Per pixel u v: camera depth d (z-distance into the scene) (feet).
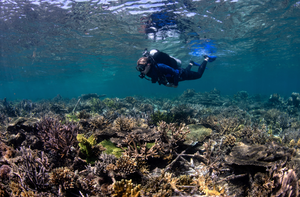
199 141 13.96
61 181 8.53
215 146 13.09
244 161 9.55
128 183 7.59
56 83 178.40
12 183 8.24
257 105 52.06
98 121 16.63
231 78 251.60
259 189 8.19
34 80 136.87
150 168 11.05
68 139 11.85
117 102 40.83
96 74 129.29
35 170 8.75
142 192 7.41
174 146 11.92
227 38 51.62
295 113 41.37
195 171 10.41
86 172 10.16
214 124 19.90
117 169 9.25
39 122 15.17
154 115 21.12
